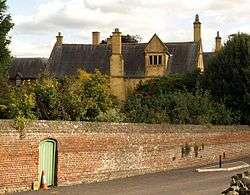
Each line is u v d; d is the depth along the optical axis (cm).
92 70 7144
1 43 4075
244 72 5100
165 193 2523
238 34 5450
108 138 3053
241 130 4725
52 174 2678
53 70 7238
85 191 2520
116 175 3123
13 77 8512
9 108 2727
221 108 4762
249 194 2161
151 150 3475
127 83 6975
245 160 4406
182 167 3819
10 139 2423
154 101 4522
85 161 2870
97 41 7769
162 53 6888
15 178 2453
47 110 3105
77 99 3216
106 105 3500
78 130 2819
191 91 5594
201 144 4056
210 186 2805
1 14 4103
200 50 7169
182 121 4247
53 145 2680
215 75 5334
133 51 7162
